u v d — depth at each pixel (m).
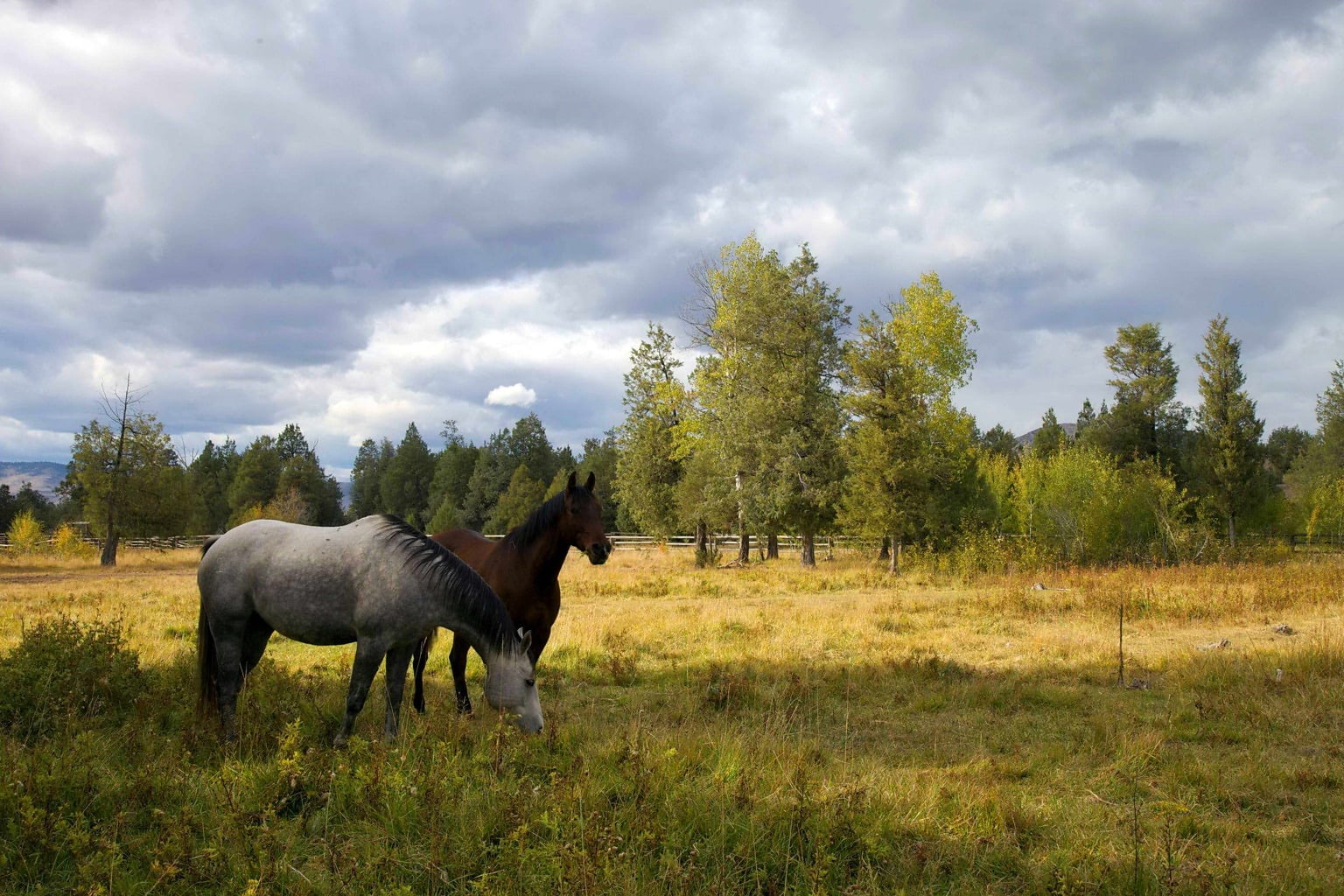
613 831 3.96
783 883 3.86
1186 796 5.39
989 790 5.14
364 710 6.64
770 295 31.20
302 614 5.70
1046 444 64.00
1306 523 41.47
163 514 38.25
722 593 21.19
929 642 11.86
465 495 86.12
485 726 6.06
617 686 9.05
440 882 3.74
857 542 31.69
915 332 32.50
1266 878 3.95
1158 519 28.94
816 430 31.25
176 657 8.55
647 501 38.84
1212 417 38.16
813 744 6.10
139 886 3.62
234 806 4.17
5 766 4.52
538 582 7.31
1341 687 8.20
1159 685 8.98
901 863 4.07
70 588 21.98
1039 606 15.36
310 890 3.59
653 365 39.03
